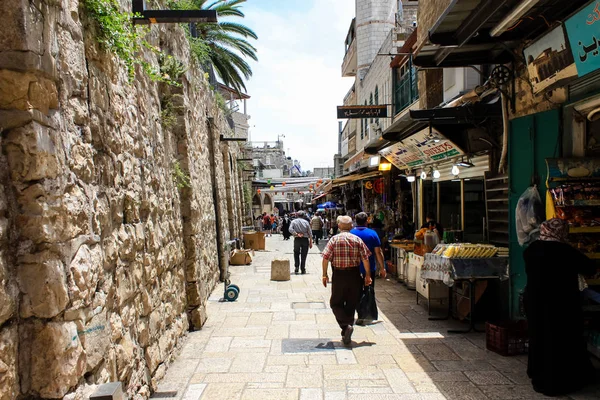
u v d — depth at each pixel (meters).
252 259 14.35
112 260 3.22
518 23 4.40
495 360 4.86
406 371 4.58
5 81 2.19
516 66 5.61
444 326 6.22
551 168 4.59
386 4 20.05
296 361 4.90
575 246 4.68
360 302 6.28
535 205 5.09
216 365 4.80
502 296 6.03
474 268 5.69
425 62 5.91
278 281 10.16
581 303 4.14
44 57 2.34
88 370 2.64
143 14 4.18
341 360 4.92
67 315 2.41
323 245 19.20
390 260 10.62
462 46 5.44
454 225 9.63
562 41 4.06
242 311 7.25
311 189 27.33
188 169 6.42
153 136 4.93
